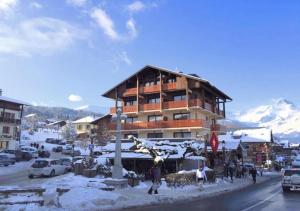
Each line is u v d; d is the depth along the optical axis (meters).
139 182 28.88
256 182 41.62
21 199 14.92
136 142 39.72
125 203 18.20
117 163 26.81
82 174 33.69
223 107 69.06
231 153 52.41
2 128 72.38
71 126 114.31
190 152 38.69
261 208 17.52
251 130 95.44
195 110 57.19
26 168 47.38
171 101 57.75
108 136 62.09
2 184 29.91
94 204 16.95
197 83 56.28
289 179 28.05
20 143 80.44
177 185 28.42
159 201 19.91
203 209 17.05
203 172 27.50
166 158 36.22
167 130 57.56
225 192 27.47
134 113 60.91
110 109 64.38
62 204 16.45
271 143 91.94
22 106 77.94
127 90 61.97
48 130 130.75
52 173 37.34
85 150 77.50
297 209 17.19
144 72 61.09
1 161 46.53
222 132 64.44
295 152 128.38
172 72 57.59
